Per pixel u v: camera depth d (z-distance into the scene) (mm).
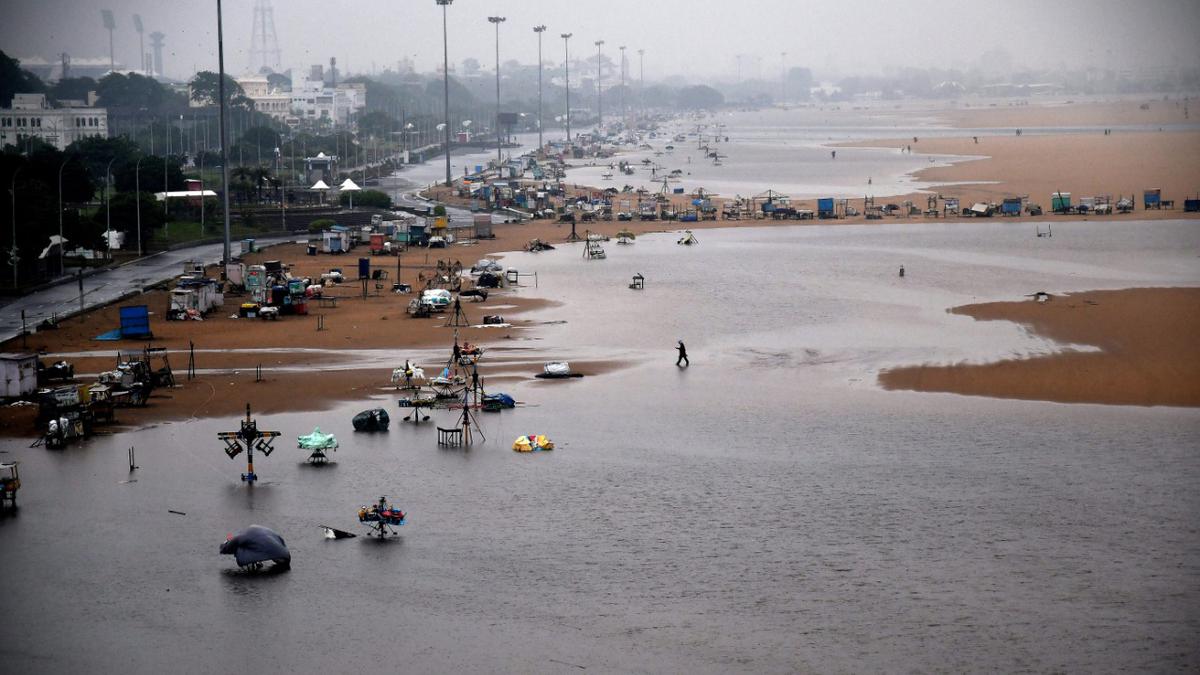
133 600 58344
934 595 58312
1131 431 85625
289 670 51719
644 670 51406
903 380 102062
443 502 71062
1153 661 52125
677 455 80250
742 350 115125
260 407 92312
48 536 66000
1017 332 121188
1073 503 70625
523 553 63344
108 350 113062
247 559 60812
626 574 60625
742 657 52438
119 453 80562
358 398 95000
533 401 95250
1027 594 58406
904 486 73750
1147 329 120312
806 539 65062
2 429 86312
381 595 58656
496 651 53094
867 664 51906
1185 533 65750
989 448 81688
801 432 86000
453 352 106688
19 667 52031
